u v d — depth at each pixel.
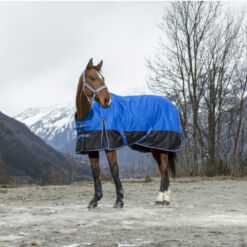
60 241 4.41
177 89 24.97
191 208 7.61
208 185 15.52
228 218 6.18
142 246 3.98
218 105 25.56
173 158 8.84
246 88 26.17
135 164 24.62
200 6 25.20
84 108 7.37
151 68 25.41
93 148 7.37
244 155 26.62
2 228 5.38
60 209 7.58
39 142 183.88
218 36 25.47
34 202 9.19
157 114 8.27
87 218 6.30
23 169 131.62
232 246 3.85
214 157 24.14
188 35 24.77
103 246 4.06
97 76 7.14
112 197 10.51
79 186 15.75
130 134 7.80
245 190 12.76
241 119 25.33
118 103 7.84
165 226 5.48
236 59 25.81
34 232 5.06
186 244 4.02
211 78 25.30
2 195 11.27
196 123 24.23
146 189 13.49
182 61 24.83
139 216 6.47
